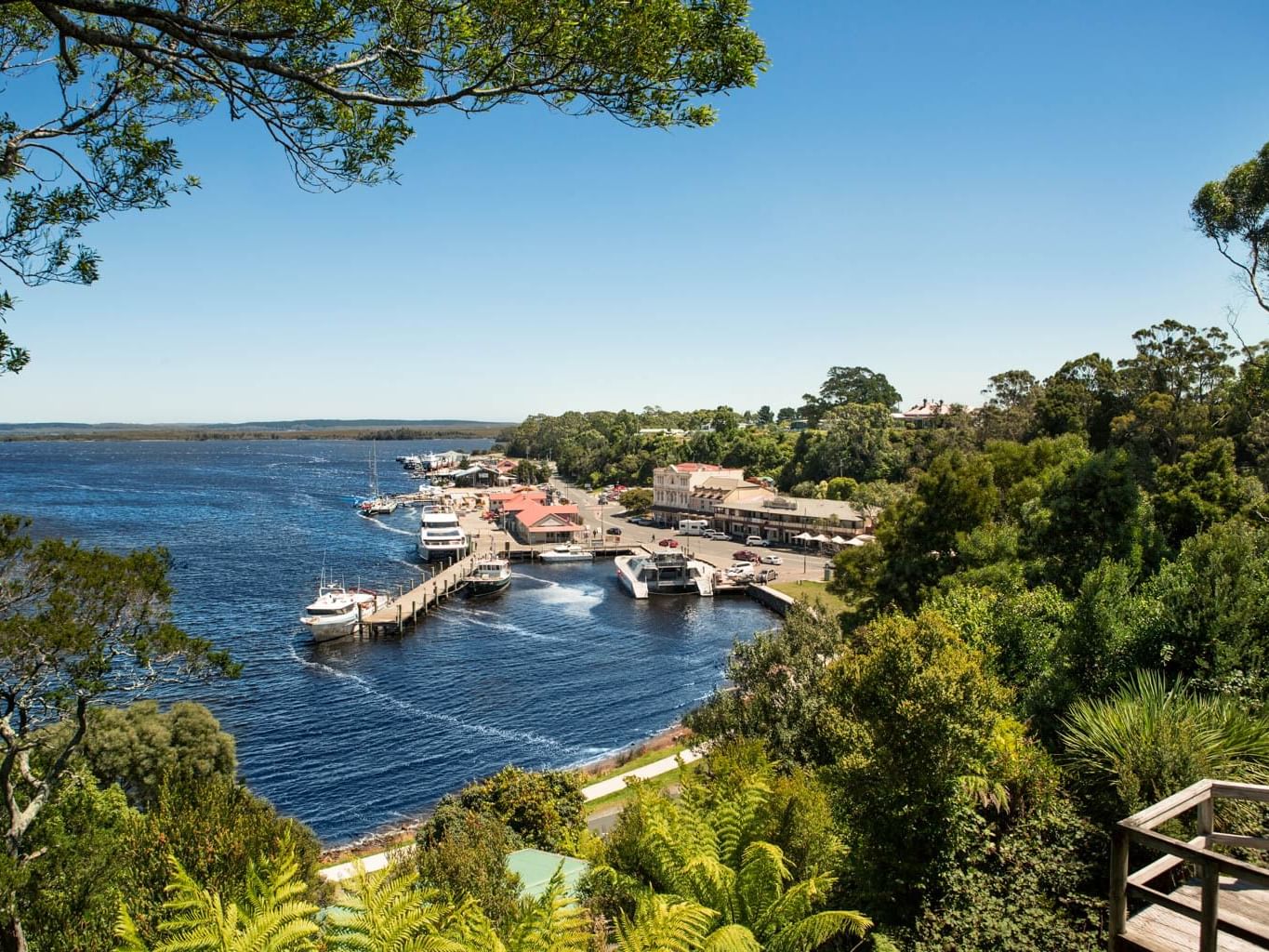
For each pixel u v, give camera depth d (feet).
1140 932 22.33
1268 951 17.65
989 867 38.73
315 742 128.47
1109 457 91.56
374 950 20.81
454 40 19.76
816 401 567.59
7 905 40.57
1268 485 140.77
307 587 247.70
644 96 21.02
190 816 51.80
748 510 359.05
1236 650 47.91
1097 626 53.36
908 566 114.83
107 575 55.01
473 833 63.21
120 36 18.16
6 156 21.12
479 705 146.82
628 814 47.37
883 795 39.91
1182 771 34.55
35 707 58.59
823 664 81.87
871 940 35.99
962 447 257.75
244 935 20.11
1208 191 84.94
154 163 24.31
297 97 20.15
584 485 600.39
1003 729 42.50
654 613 227.61
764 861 36.86
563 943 22.21
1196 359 199.93
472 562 289.53
